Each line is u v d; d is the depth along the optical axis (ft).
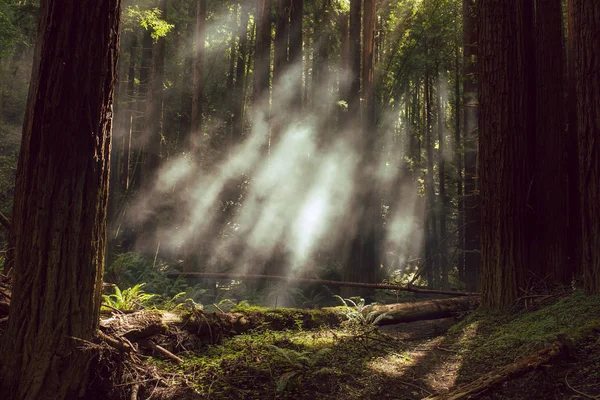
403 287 37.09
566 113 30.22
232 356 17.25
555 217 26.05
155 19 40.06
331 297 46.32
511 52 25.18
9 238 19.08
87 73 12.97
